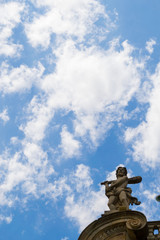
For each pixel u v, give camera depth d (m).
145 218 16.72
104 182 21.30
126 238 16.52
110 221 17.23
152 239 16.72
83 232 17.09
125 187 20.67
